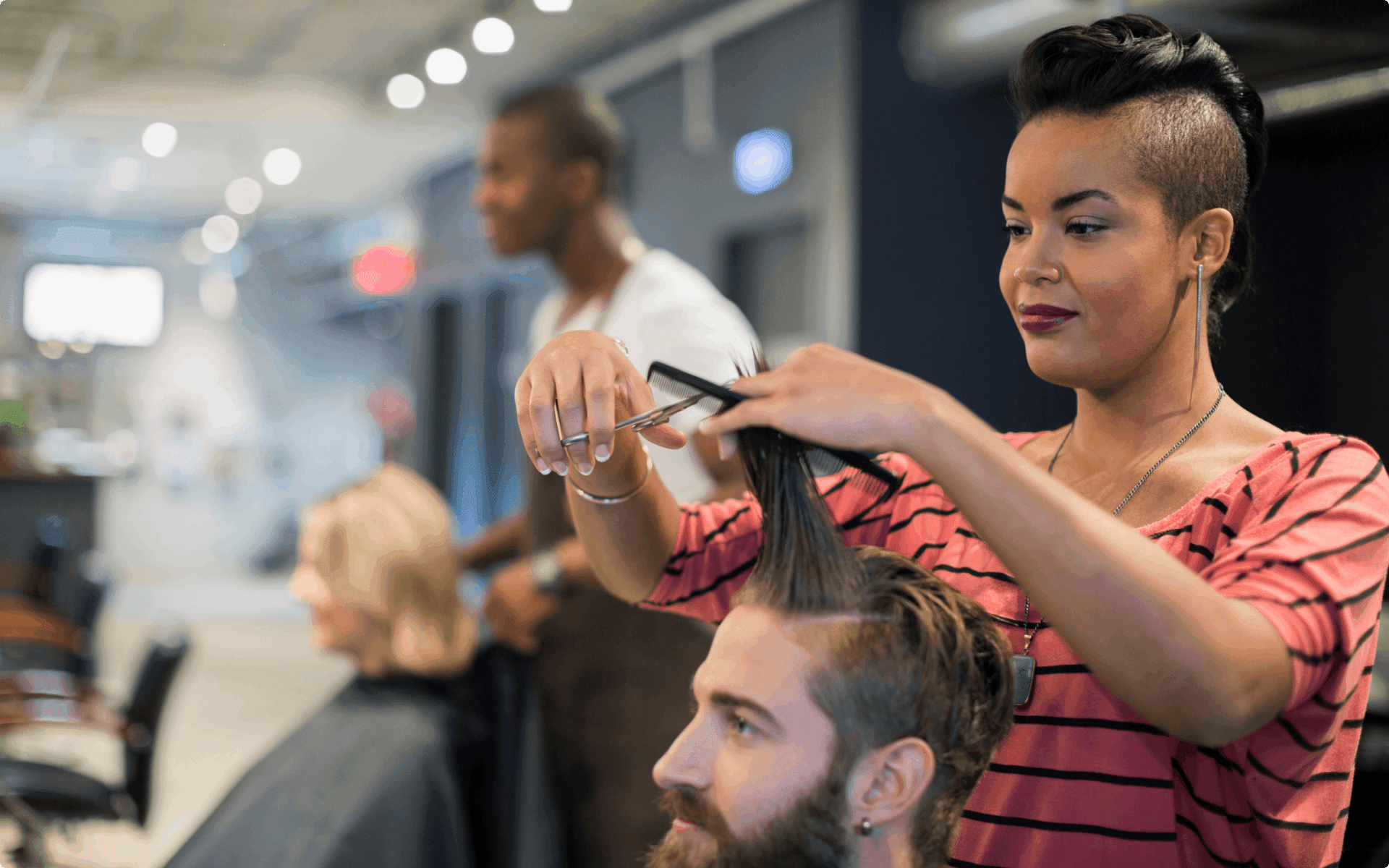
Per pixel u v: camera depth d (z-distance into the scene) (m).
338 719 1.75
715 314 1.75
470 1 4.92
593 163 1.84
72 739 4.25
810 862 0.62
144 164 7.46
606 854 1.83
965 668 0.63
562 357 0.74
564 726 1.85
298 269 10.21
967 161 4.21
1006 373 4.17
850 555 0.65
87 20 5.05
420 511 1.80
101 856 3.17
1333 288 3.10
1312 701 0.63
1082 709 0.74
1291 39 2.58
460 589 1.86
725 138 4.83
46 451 6.26
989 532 0.56
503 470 7.22
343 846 1.60
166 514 10.33
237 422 10.43
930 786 0.63
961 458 0.56
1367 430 3.14
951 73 3.78
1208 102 0.73
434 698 1.79
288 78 5.86
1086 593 0.55
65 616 3.86
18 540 4.84
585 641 1.82
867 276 4.15
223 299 10.29
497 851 1.82
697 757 0.64
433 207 7.77
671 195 5.21
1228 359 3.10
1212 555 0.72
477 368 7.36
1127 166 0.71
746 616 0.65
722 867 0.63
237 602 8.87
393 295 8.39
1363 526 0.65
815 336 4.38
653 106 5.31
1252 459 0.73
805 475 0.66
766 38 4.59
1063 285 0.73
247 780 1.72
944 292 4.21
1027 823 0.76
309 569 1.81
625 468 0.82
